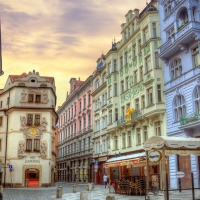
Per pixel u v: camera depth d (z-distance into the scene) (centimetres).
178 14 2831
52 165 4759
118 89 4291
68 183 5931
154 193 2077
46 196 2484
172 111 2936
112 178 4269
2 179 4306
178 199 1723
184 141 1733
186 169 2681
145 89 3406
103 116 4884
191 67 2681
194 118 2473
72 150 6700
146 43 3397
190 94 2667
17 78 4791
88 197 1583
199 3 2638
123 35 4222
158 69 3216
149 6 3672
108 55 4550
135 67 3762
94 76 5459
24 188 3934
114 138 4366
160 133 3164
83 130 5991
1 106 4878
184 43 2728
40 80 4819
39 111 4619
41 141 4494
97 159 4997
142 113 3469
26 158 4362
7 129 4566
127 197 2080
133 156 2467
